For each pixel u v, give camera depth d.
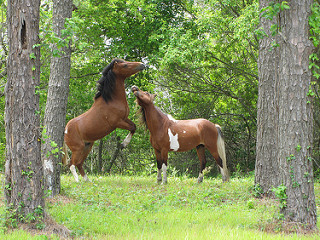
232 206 10.45
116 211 9.68
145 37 23.19
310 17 7.40
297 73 7.49
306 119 7.50
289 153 7.55
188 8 23.70
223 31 21.33
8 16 7.52
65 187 12.79
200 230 7.54
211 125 14.53
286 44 7.59
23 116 7.45
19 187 7.45
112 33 23.30
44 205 7.74
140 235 7.14
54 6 12.09
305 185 7.52
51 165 11.53
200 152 14.88
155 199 11.34
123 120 14.09
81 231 7.54
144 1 22.06
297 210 7.54
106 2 22.25
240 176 20.75
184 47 19.69
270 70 11.99
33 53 7.52
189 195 11.74
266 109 12.03
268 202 11.09
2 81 16.89
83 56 22.22
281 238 6.84
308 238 6.87
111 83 13.73
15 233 6.93
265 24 11.95
